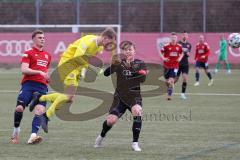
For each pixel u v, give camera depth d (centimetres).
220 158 2172
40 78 2488
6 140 2616
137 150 2338
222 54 7969
